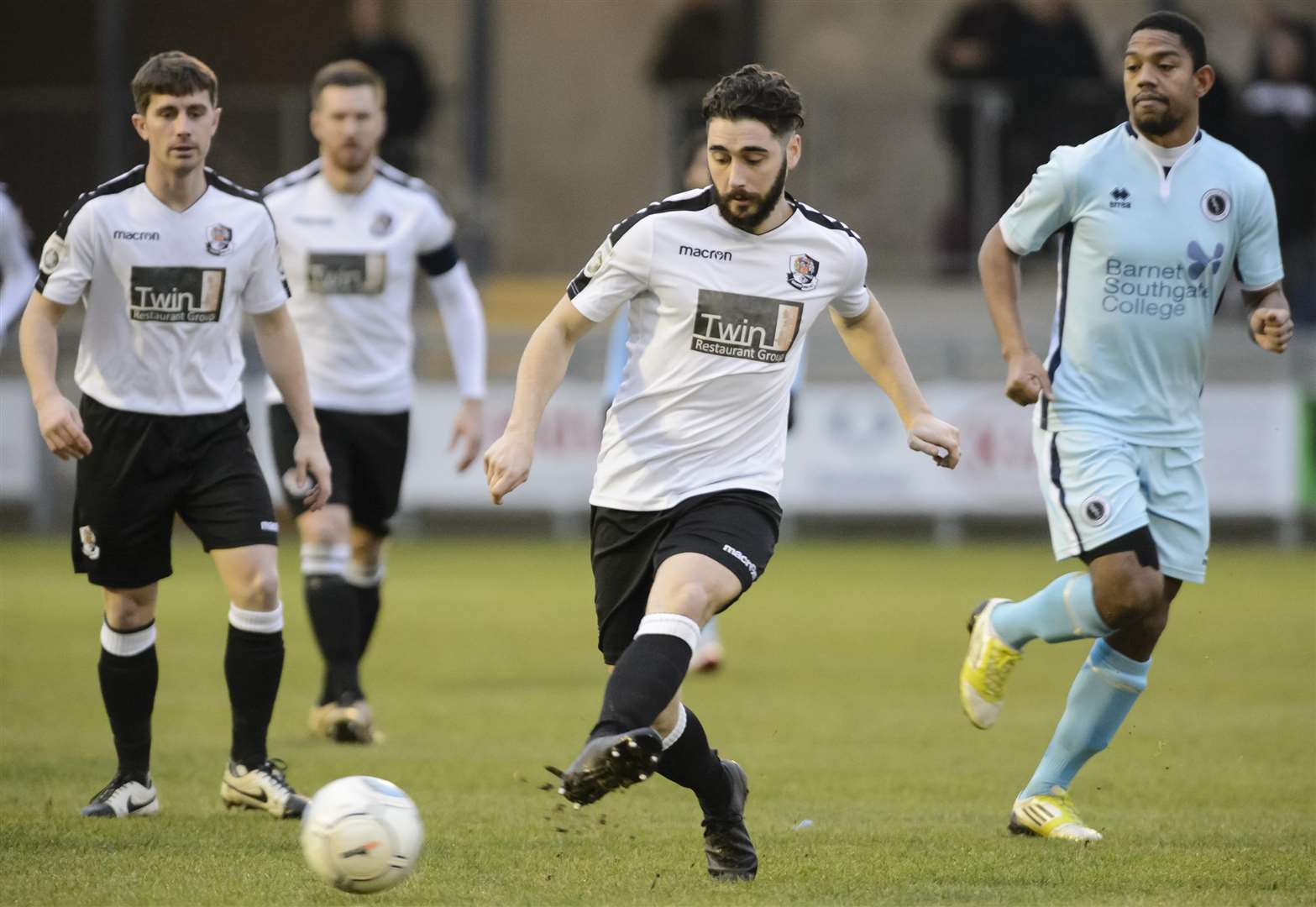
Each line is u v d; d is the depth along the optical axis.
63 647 37.97
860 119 69.38
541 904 16.25
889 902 16.41
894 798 23.00
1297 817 21.62
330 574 28.20
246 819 20.73
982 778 24.59
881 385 18.45
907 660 37.69
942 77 68.56
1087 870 18.06
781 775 24.77
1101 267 20.38
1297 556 60.28
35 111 72.12
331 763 25.28
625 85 82.06
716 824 17.62
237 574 21.08
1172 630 42.66
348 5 82.44
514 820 20.94
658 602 16.20
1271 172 64.06
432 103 71.75
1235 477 61.47
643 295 17.48
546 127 82.31
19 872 17.56
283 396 22.20
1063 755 20.42
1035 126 67.38
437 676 35.03
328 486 22.17
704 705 31.53
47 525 64.94
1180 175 20.38
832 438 62.53
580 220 82.25
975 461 62.00
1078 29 67.56
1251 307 21.23
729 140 16.53
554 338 17.36
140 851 18.67
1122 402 20.36
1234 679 35.19
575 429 64.12
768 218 17.14
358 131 29.31
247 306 21.73
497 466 16.66
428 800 22.38
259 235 21.39
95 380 21.03
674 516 17.11
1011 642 20.89
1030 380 20.33
